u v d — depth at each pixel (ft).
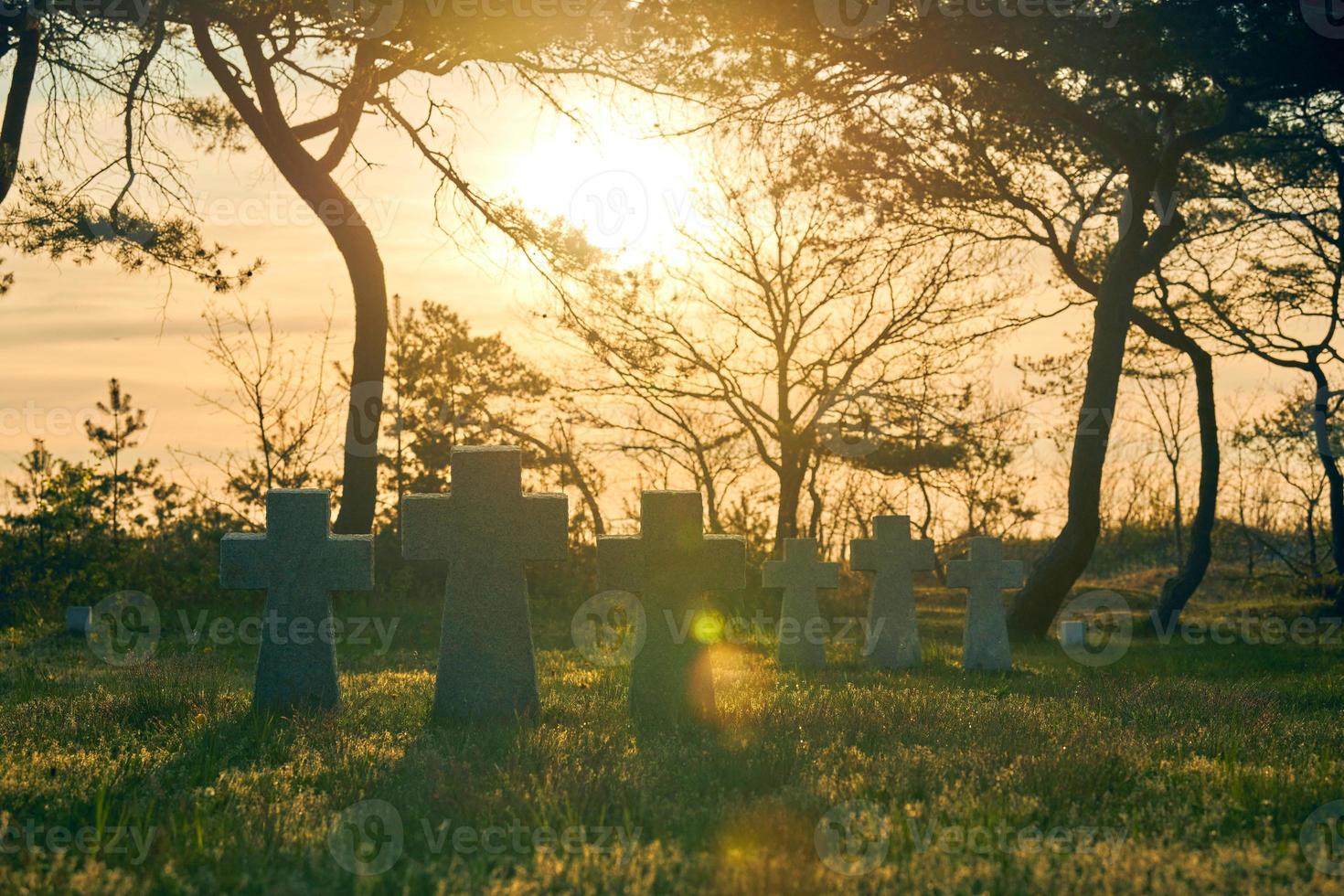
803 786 23.80
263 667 34.83
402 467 128.26
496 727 31.30
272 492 35.27
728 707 35.47
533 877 18.22
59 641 63.72
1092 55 55.98
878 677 49.26
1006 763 26.50
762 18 55.06
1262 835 21.27
